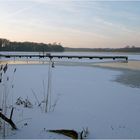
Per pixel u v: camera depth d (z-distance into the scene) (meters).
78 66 44.16
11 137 5.98
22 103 9.62
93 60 68.94
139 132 7.11
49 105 9.95
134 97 13.38
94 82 20.69
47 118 7.82
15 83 16.88
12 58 78.62
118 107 10.57
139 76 26.83
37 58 80.94
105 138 6.46
